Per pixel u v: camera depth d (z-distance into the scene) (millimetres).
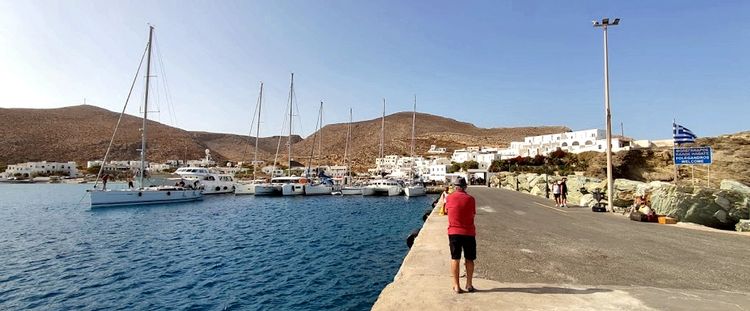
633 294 5895
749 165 38781
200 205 47812
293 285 13789
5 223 30781
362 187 65750
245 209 43438
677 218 16172
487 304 5328
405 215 37750
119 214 37406
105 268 16172
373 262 17250
